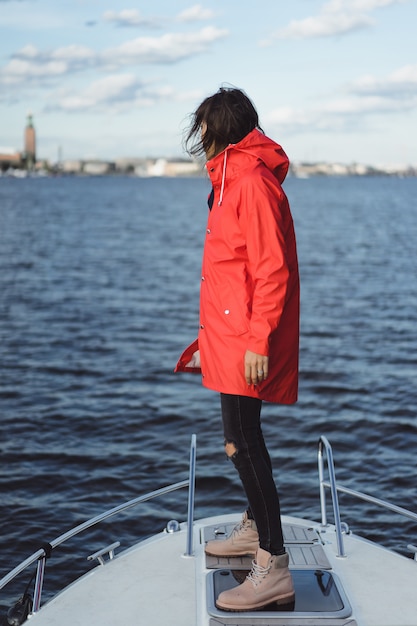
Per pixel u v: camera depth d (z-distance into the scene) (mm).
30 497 8180
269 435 10281
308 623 2822
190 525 3479
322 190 195875
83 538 7258
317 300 22766
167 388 12789
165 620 2896
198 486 8570
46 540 7176
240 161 2936
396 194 159625
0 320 19031
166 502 8148
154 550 3461
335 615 2861
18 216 69125
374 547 3510
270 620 2832
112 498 8227
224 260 2961
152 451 9695
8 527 7422
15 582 6391
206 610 2934
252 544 3322
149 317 20078
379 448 9773
